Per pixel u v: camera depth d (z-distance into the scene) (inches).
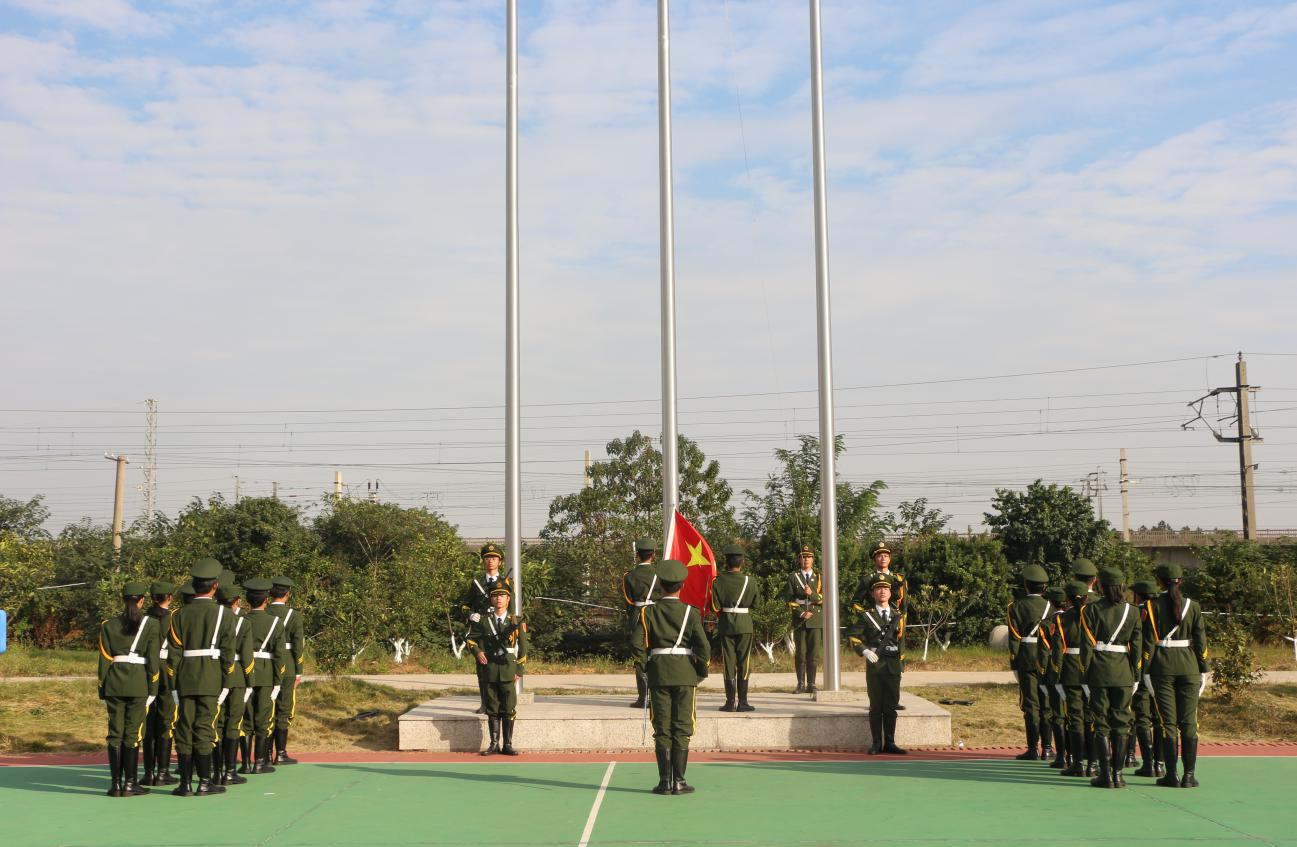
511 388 580.1
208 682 422.9
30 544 1194.6
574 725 521.3
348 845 341.7
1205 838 345.4
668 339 581.9
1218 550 1176.8
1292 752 515.5
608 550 1158.3
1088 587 457.1
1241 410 1694.1
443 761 495.5
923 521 1316.4
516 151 595.5
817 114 603.2
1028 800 402.9
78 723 605.0
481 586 516.1
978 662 935.0
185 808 397.7
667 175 596.4
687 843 340.8
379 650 958.4
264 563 1054.4
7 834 359.3
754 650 983.0
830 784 434.3
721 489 1251.2
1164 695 430.6
